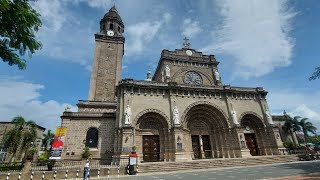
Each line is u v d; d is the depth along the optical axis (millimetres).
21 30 12234
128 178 19016
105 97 47375
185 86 34219
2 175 18391
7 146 30922
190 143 32688
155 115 31781
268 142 34562
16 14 11477
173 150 29234
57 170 20641
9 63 13125
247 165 26219
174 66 42281
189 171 22547
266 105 36969
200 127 35031
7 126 37406
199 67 43906
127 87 31516
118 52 53125
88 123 34188
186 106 33094
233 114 34000
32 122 33500
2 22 11625
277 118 44844
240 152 31078
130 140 27875
